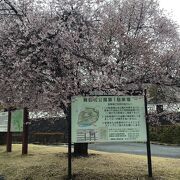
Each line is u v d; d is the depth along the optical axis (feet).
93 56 17.19
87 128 17.25
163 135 48.62
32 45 16.31
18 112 28.96
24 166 21.71
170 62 19.21
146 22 20.30
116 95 17.56
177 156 30.22
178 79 19.51
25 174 19.74
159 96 21.11
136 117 17.38
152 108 21.07
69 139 17.35
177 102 20.93
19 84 17.30
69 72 16.87
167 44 20.39
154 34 20.33
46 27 16.34
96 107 17.39
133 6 19.33
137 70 18.38
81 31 17.83
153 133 50.19
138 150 36.55
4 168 22.06
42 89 17.19
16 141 51.47
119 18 18.98
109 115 17.34
